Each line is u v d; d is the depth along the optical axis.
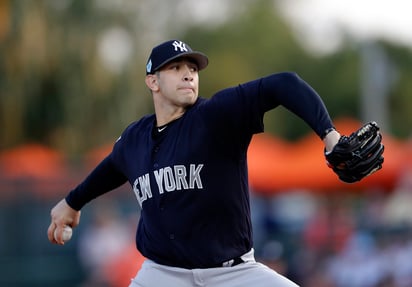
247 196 17.30
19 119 69.81
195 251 17.00
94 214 51.59
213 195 16.81
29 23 67.56
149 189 17.39
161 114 17.53
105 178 19.11
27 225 50.59
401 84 148.62
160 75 17.25
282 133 142.88
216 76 121.88
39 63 68.38
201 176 16.80
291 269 45.81
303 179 52.91
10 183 50.56
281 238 51.09
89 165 55.69
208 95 121.31
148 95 75.56
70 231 19.98
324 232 53.38
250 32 136.38
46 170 55.97
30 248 50.50
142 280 17.67
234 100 16.36
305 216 67.38
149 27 76.81
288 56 146.50
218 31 128.75
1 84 68.81
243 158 17.06
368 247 45.62
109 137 72.31
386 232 48.06
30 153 65.31
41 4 68.25
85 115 71.25
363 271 44.62
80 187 19.47
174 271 17.25
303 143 60.59
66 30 69.56
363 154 14.43
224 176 16.81
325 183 52.31
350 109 148.88
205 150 16.75
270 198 56.94
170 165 17.02
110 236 48.69
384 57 96.62
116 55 73.81
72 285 50.31
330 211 55.25
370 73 96.12
